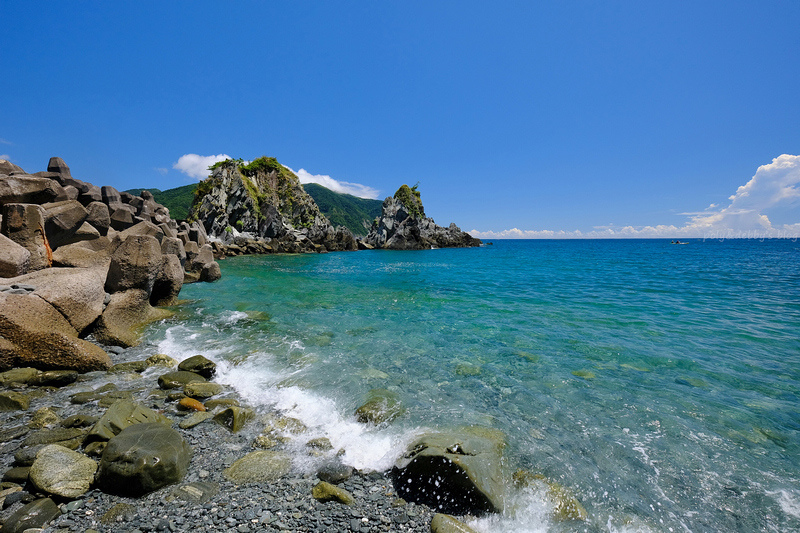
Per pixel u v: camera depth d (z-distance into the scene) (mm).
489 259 57938
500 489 4648
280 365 9266
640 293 21344
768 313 15578
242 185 67875
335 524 4188
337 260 55000
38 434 5414
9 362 7641
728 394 7699
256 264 42188
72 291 9289
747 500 4680
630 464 5375
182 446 5219
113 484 4434
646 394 7691
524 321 14094
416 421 6523
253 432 6145
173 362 9164
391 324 13531
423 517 4355
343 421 6582
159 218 28547
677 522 4332
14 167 17141
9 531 3777
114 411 5848
